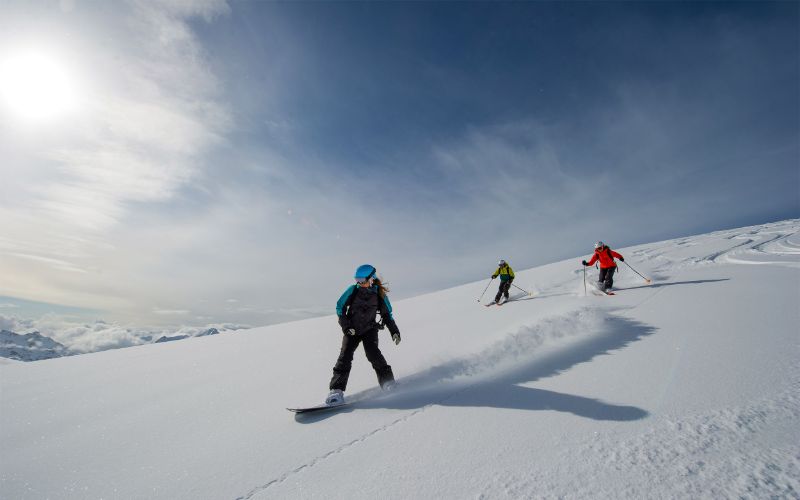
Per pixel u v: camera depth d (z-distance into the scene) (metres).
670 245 18.70
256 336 9.44
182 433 3.18
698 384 2.70
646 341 3.99
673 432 2.08
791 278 6.84
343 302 3.75
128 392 4.87
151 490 2.27
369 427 2.71
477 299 11.42
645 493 1.62
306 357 5.88
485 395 3.06
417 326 7.75
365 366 4.84
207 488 2.18
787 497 1.49
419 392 3.38
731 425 2.08
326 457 2.35
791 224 22.86
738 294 5.96
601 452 1.98
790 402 2.25
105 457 2.87
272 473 2.25
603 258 8.23
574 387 2.98
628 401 2.58
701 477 1.68
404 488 1.90
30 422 3.95
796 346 3.24
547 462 1.96
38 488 2.47
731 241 17.17
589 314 5.53
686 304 5.70
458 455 2.15
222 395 4.22
